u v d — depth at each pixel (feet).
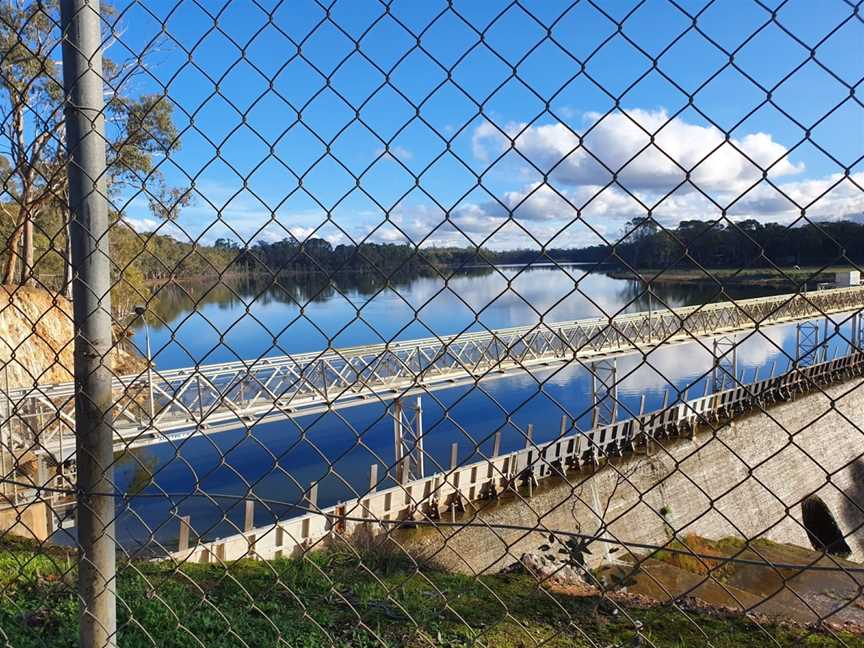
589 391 90.43
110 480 7.11
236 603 14.10
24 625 10.98
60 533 28.60
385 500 43.70
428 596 15.93
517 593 17.02
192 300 6.74
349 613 13.93
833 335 4.36
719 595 28.07
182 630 11.52
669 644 13.97
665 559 32.09
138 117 6.61
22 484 7.93
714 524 60.80
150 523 47.14
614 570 28.89
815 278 4.23
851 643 14.67
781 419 71.97
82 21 6.60
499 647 12.26
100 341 6.90
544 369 44.55
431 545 42.27
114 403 7.14
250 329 90.33
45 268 59.93
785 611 23.49
